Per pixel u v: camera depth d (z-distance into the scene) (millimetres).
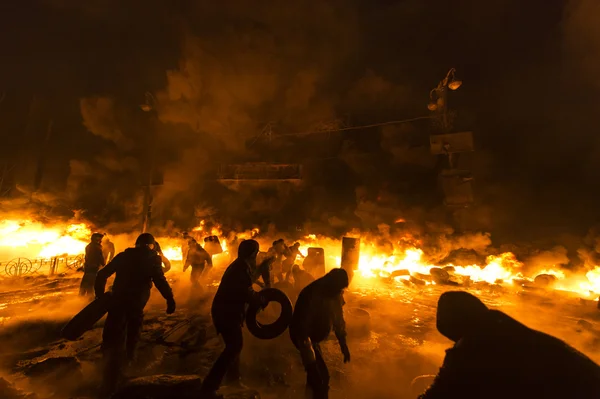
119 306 4137
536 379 1521
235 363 4047
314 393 3387
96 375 4410
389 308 8438
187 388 3436
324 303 3598
